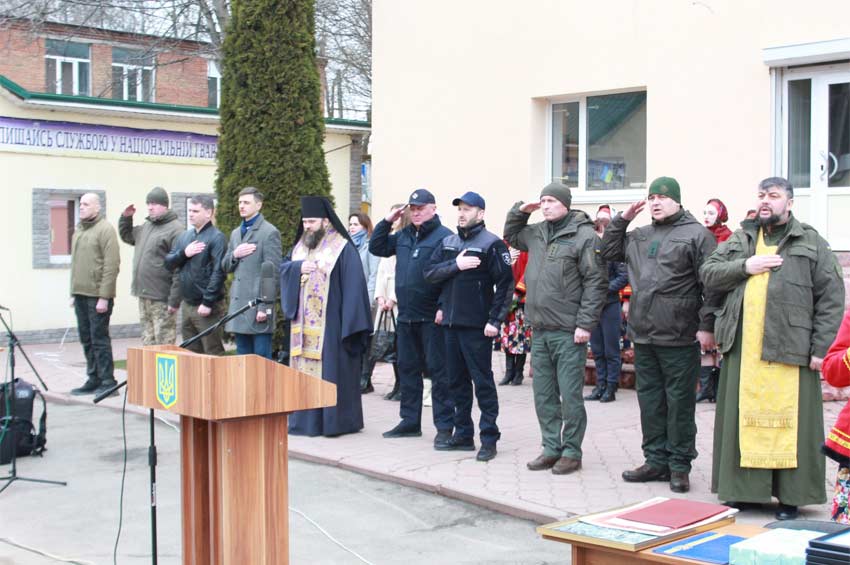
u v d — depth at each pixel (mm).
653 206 6770
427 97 14062
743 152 11359
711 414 9555
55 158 17578
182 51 23000
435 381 8398
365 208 22547
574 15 12656
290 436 9000
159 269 10719
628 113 12617
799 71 11039
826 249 6074
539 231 7512
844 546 2852
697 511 3582
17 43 25547
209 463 4152
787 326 6012
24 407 8578
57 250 18125
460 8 13672
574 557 3363
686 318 6695
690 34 11688
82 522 6742
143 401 4371
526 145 13172
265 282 5109
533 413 9820
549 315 7316
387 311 10883
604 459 7820
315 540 6137
